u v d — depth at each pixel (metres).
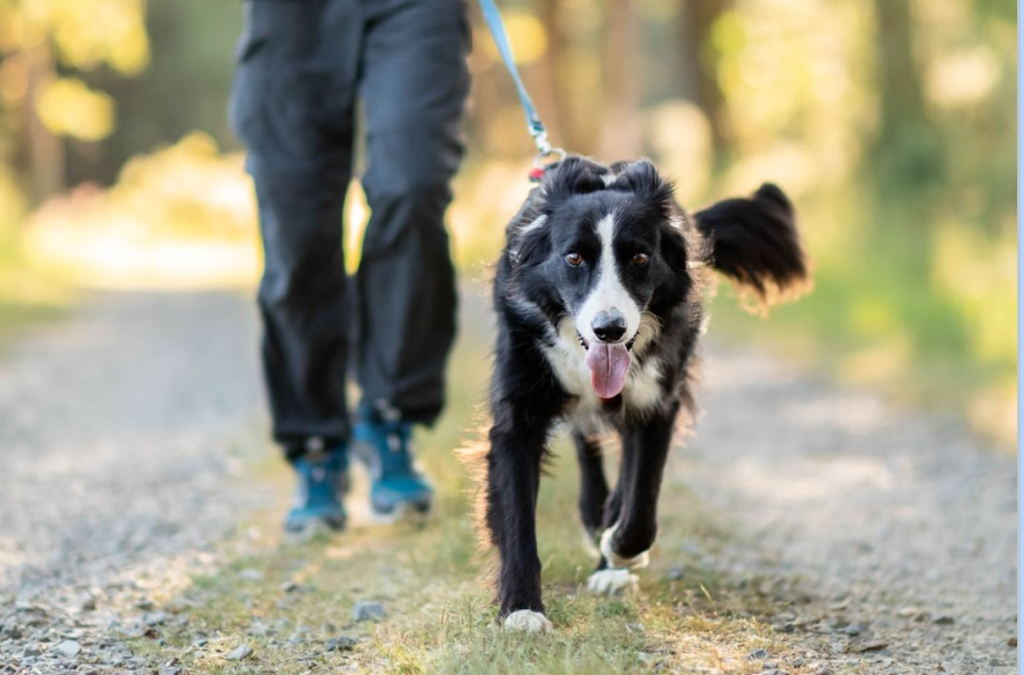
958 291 15.22
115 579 5.59
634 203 4.77
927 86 22.47
